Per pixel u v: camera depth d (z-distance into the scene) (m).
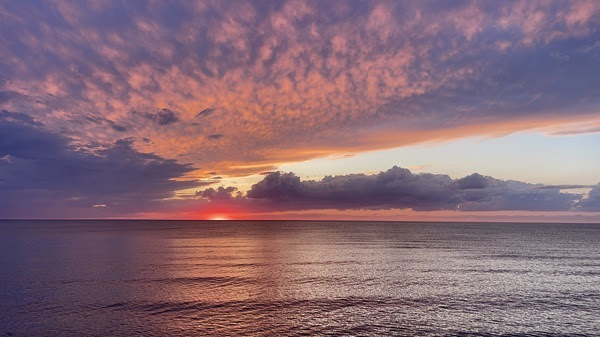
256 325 29.62
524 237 141.12
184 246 91.19
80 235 135.62
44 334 27.11
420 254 75.88
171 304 34.78
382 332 28.59
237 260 64.56
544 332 29.00
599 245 102.69
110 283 43.25
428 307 35.06
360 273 52.00
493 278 48.97
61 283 43.12
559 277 49.94
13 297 36.62
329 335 27.78
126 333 27.39
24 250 78.31
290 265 58.97
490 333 28.70
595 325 30.56
